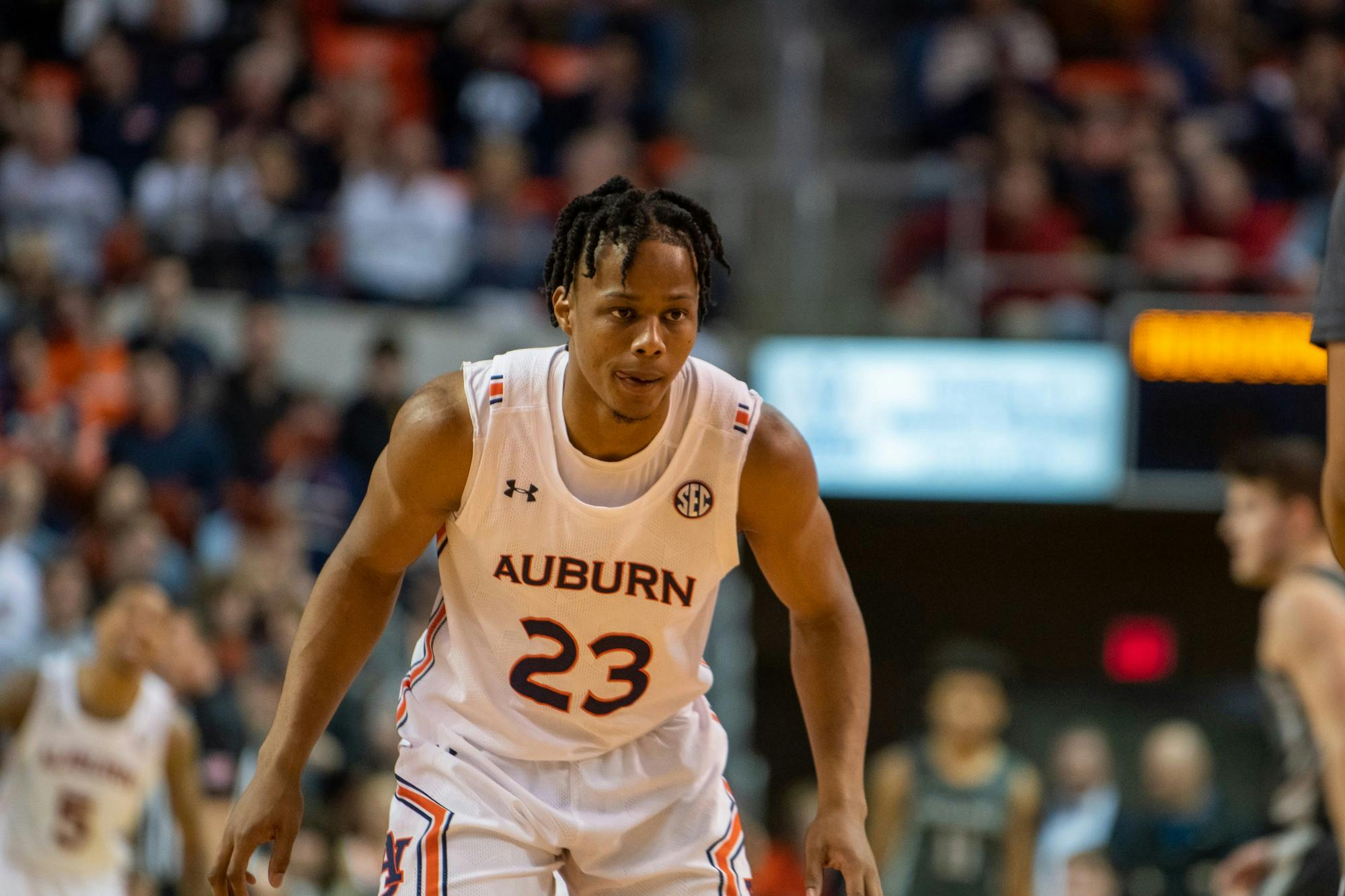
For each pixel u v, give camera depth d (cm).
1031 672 2338
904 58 2744
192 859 1199
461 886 606
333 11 2783
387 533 606
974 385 2028
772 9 3047
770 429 598
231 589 1634
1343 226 515
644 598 604
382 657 1700
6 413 1888
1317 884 963
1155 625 2298
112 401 1939
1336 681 909
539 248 2106
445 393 595
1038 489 2012
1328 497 518
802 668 637
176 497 1850
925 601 2341
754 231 2169
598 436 585
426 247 2073
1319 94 2517
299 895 1432
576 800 625
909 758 1490
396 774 650
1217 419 1995
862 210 2184
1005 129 2339
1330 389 517
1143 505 2005
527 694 622
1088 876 1711
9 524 1688
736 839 648
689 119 2819
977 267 2105
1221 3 2744
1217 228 2250
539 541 596
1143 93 2555
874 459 2034
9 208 2003
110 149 2312
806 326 2142
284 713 605
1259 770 2269
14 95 2353
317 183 2220
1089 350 2019
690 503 594
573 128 2523
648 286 547
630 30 2700
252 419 1909
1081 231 2261
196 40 2456
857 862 590
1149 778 1805
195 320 2000
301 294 2028
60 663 1173
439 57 2561
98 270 2020
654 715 636
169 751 1183
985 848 1452
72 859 1163
